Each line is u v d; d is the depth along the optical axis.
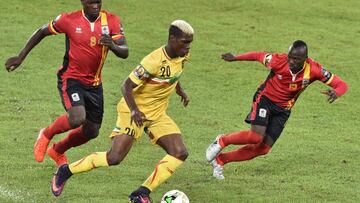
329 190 27.86
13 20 51.94
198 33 51.78
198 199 26.42
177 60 23.97
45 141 26.58
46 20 52.22
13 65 26.09
